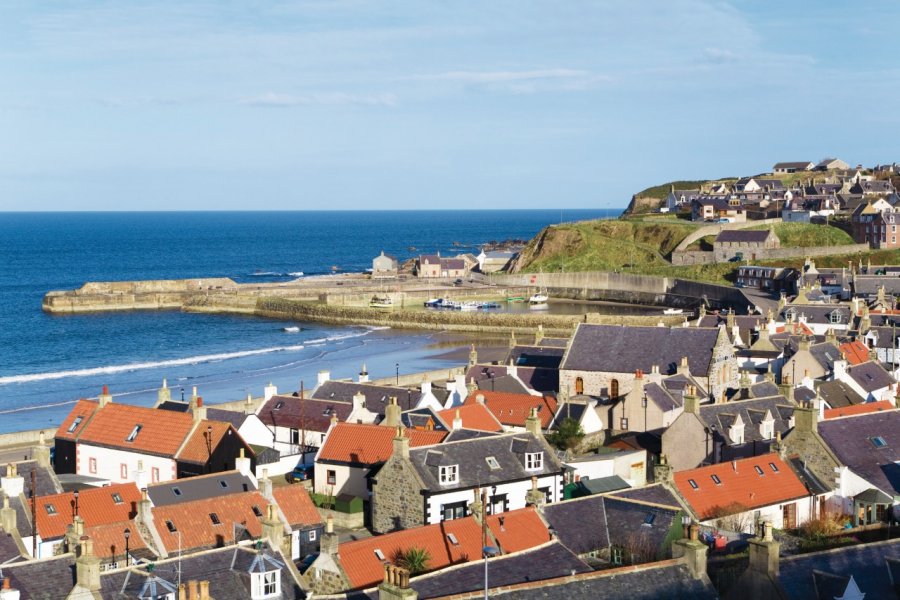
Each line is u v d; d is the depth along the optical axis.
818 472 85.81
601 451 105.94
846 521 82.31
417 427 103.69
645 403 114.88
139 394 185.00
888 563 55.81
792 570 54.72
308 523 81.00
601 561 67.56
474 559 65.94
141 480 92.12
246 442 104.75
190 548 74.25
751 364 148.12
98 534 73.38
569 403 117.38
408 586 52.16
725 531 74.75
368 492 95.69
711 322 182.88
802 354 135.50
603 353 133.12
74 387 193.75
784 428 103.25
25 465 87.94
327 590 62.41
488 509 85.38
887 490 83.69
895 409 93.69
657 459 99.88
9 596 54.91
